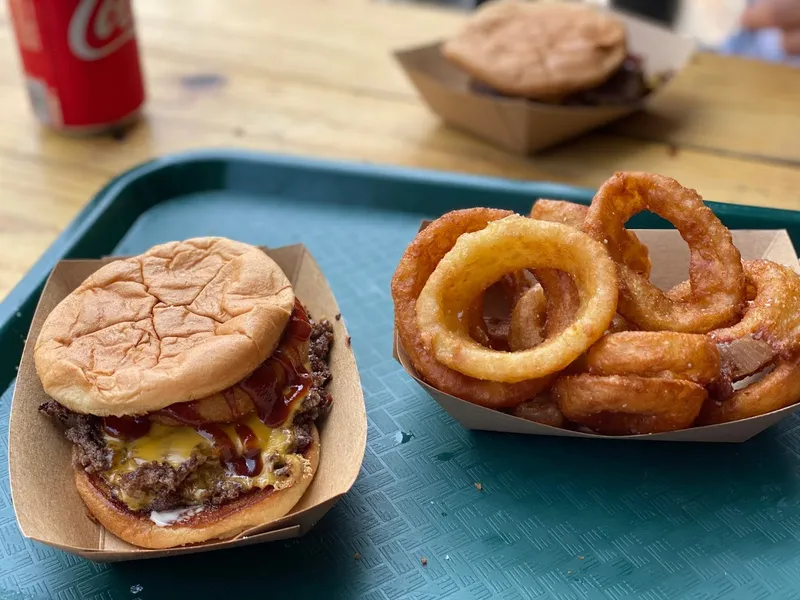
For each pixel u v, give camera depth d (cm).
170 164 37
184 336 23
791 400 23
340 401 24
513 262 24
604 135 41
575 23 42
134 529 22
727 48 60
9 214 37
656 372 22
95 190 38
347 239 34
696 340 22
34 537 20
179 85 46
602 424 24
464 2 63
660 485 24
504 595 21
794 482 24
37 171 40
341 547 23
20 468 22
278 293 24
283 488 22
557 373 23
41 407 24
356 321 30
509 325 27
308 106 45
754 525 23
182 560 22
